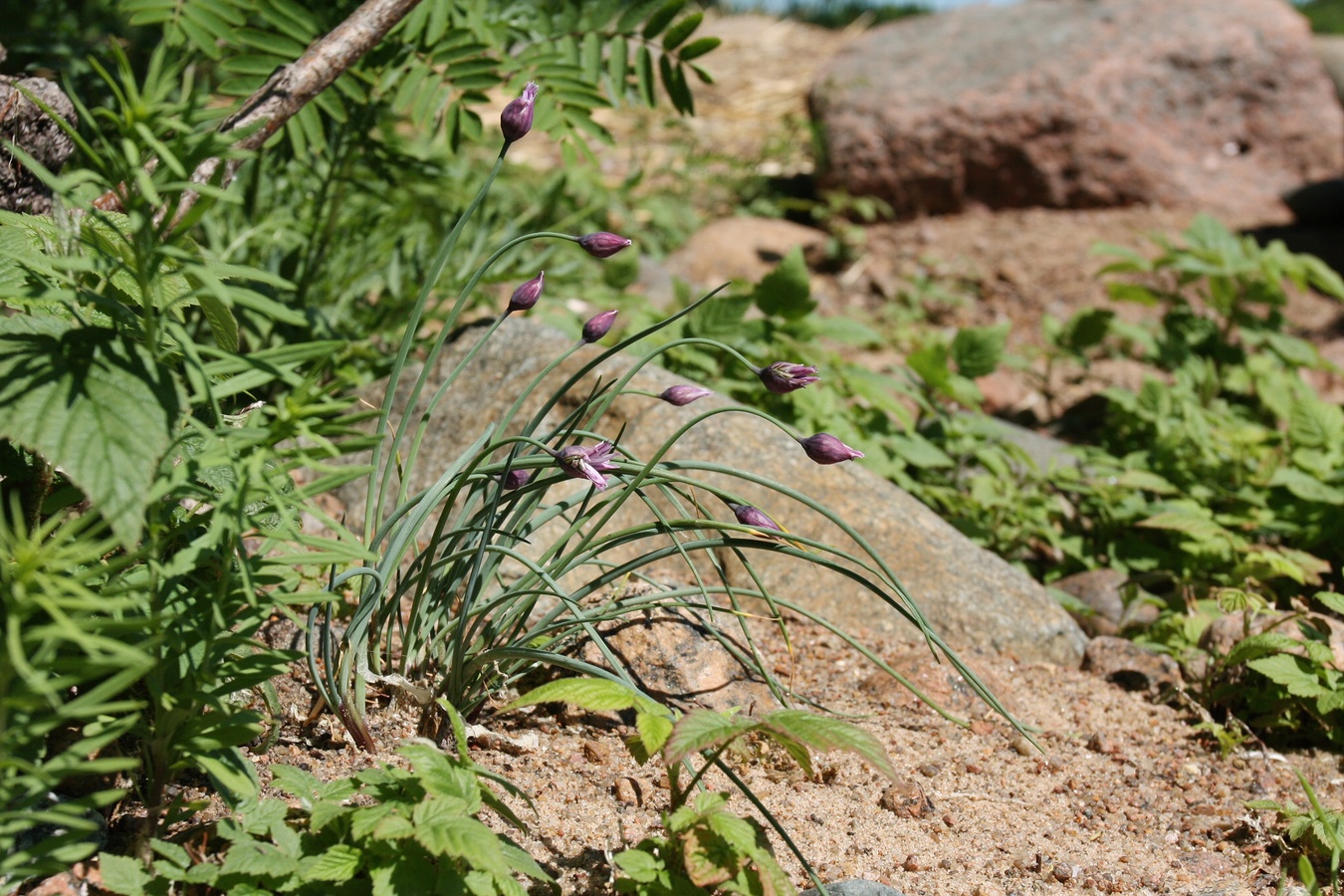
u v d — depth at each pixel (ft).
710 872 6.02
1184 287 22.95
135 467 5.56
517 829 7.26
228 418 7.11
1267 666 9.48
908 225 26.27
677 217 24.62
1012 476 15.01
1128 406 16.05
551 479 7.65
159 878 5.85
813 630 10.77
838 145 26.30
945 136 25.90
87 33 13.84
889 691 9.94
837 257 24.80
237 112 8.97
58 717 5.22
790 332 14.85
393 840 5.91
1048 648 11.19
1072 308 23.16
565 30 11.98
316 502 11.88
